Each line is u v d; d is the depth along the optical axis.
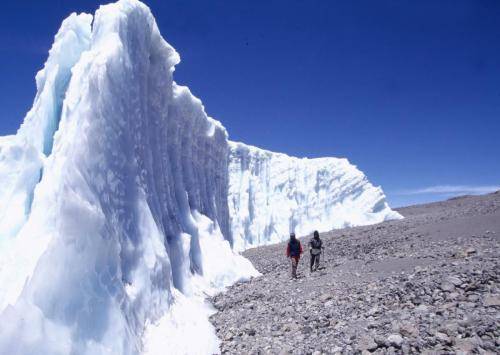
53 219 7.38
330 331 7.52
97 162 8.03
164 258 9.88
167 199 13.23
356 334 7.00
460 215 24.02
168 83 13.90
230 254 16.86
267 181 42.19
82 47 11.95
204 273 14.41
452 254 11.59
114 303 7.00
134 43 10.91
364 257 15.64
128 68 10.09
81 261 6.62
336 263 15.75
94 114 8.21
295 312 9.47
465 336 6.00
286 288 12.66
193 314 9.95
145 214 9.66
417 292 8.44
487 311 6.73
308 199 42.28
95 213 7.09
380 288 9.68
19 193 9.41
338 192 42.59
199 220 16.50
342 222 40.03
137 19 11.11
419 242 16.42
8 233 8.98
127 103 9.79
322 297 10.12
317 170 43.62
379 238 20.95
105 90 8.79
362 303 8.89
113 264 7.41
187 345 8.12
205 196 19.06
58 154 8.11
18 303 5.55
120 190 8.82
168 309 9.41
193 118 17.25
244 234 37.56
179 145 15.72
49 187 7.66
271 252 26.78
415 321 6.91
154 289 9.09
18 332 5.34
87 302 6.48
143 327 8.06
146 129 11.45
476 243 13.13
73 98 9.08
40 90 12.33
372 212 40.56
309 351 6.68
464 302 7.34
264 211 40.03
